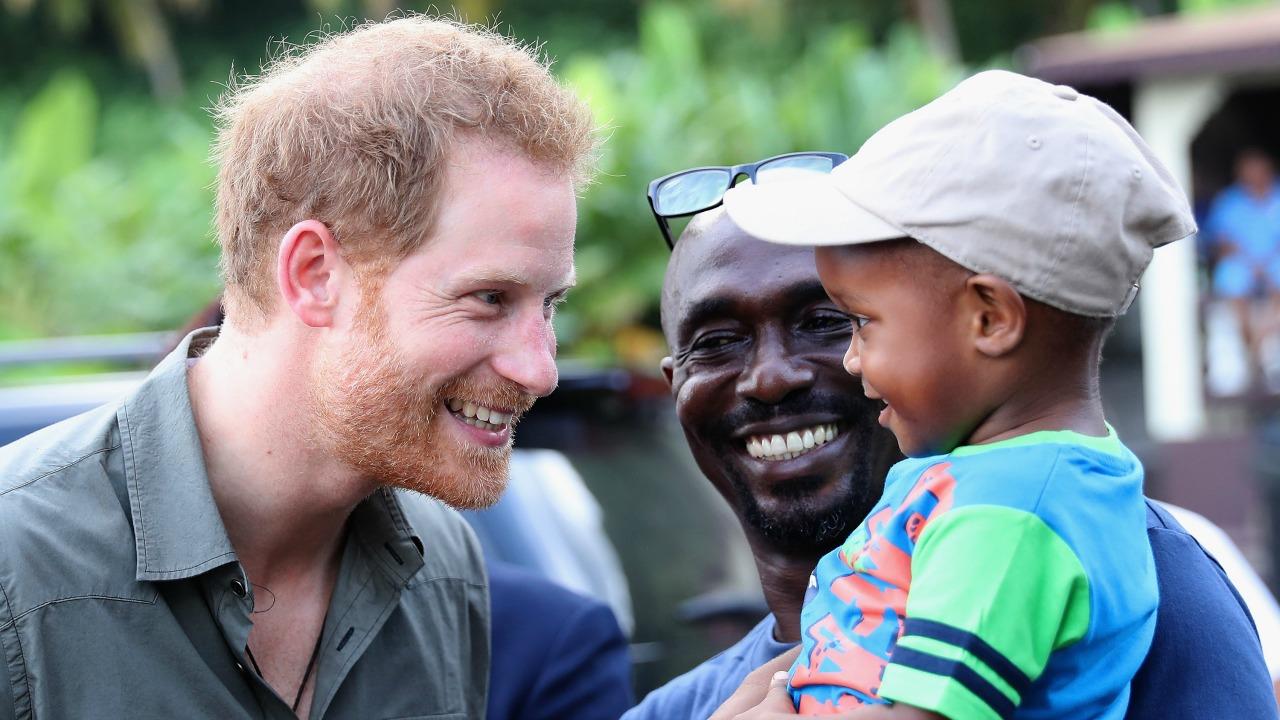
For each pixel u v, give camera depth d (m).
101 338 12.96
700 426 1.92
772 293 1.81
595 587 3.54
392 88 1.80
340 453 1.86
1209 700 1.53
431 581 2.13
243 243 1.89
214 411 1.92
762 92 15.64
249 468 1.90
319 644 1.99
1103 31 18.39
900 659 1.39
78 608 1.76
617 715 2.47
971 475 1.47
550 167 1.86
